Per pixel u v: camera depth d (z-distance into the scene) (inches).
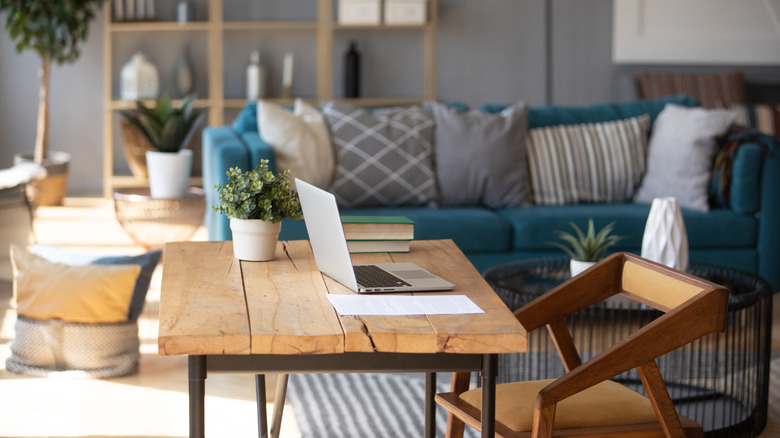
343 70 250.1
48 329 118.1
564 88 262.7
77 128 254.7
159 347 54.5
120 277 119.0
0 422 102.9
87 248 195.8
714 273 114.0
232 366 56.5
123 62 252.7
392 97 260.2
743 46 261.9
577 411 70.2
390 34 258.2
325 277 71.9
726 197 156.5
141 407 108.8
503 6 259.3
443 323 58.8
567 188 163.5
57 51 225.5
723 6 260.7
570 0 259.4
